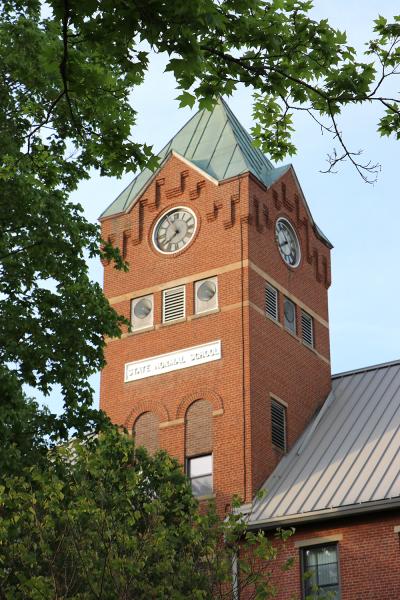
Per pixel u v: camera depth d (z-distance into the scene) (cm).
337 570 3500
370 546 3453
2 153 2670
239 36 1659
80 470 2534
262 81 1700
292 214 4838
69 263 2894
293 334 4562
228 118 4941
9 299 2833
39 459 2584
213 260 4472
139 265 4684
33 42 2747
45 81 2733
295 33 1683
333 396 4603
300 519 3581
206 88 1692
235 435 4088
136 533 2481
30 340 2789
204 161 4741
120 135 1866
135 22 1434
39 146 2698
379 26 1673
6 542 2222
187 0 1402
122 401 4459
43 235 2794
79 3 1424
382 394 4400
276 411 4275
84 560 2155
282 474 4044
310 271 4859
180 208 4672
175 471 3256
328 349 4803
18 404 2569
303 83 1689
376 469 3734
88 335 2889
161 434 4291
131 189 4944
